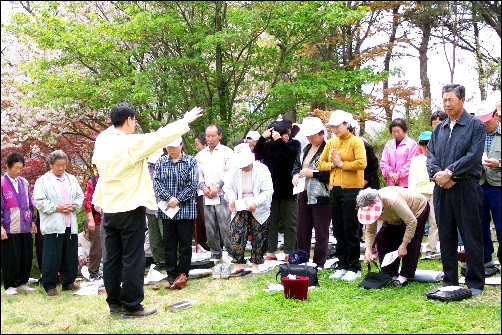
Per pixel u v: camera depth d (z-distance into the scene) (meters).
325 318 4.21
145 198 4.48
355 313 4.31
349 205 5.44
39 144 9.12
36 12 8.84
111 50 8.24
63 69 8.62
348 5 8.65
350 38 8.87
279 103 8.27
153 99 7.84
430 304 4.45
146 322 4.34
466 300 4.56
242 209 6.00
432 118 6.61
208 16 8.20
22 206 5.85
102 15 9.11
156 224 6.79
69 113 8.70
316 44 8.50
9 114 8.85
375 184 6.21
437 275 5.30
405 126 6.95
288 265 5.36
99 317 4.60
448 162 4.72
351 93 8.66
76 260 6.01
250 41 7.96
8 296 5.59
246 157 6.03
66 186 5.90
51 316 4.69
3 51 9.16
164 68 8.36
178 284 5.60
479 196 4.73
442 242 4.83
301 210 6.17
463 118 4.71
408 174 6.80
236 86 8.30
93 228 6.26
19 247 5.86
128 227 4.43
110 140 4.47
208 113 8.27
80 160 9.51
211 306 4.72
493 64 8.80
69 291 5.88
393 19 8.46
